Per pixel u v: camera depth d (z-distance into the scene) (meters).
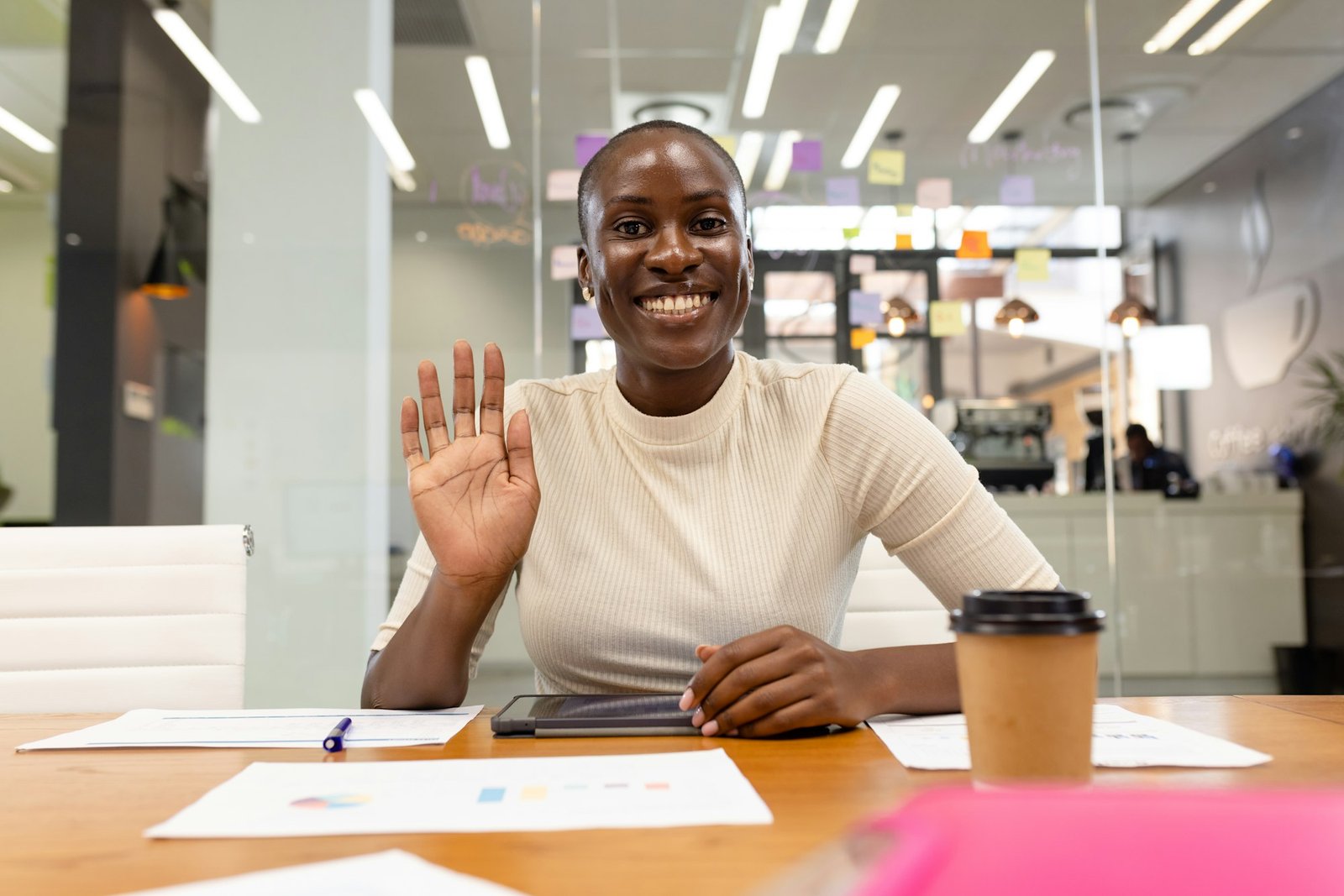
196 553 1.22
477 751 0.74
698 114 3.43
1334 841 0.27
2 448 3.40
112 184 3.43
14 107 3.46
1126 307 3.38
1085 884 0.26
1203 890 0.25
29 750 0.76
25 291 3.44
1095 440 3.37
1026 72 3.43
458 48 3.45
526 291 3.42
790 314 3.34
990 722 0.54
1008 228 3.39
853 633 1.37
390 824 0.52
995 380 3.34
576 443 1.13
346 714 0.92
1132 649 3.34
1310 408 3.41
